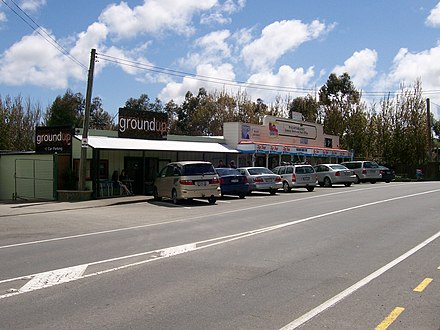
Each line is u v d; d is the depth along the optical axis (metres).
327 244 10.08
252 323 5.32
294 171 25.95
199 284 6.99
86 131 21.47
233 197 23.20
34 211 17.94
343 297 6.27
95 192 21.95
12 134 46.38
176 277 7.43
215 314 5.63
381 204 18.30
